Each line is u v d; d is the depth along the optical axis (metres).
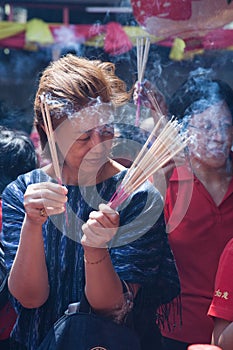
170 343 3.92
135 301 2.93
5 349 3.63
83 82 2.83
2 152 3.98
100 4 11.18
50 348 2.82
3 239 3.06
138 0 4.67
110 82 2.99
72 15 11.85
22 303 2.95
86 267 2.76
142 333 2.97
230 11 4.55
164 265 2.97
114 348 2.81
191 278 3.99
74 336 2.81
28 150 4.09
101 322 2.82
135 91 4.16
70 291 2.96
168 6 4.57
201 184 3.99
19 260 2.86
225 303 2.99
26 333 3.04
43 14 12.11
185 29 4.75
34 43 9.85
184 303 3.95
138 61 4.23
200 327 3.90
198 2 4.53
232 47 8.04
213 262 3.96
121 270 2.84
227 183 4.05
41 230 2.87
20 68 12.20
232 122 4.13
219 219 3.97
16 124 6.32
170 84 8.11
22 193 3.07
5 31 9.77
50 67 2.98
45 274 2.92
